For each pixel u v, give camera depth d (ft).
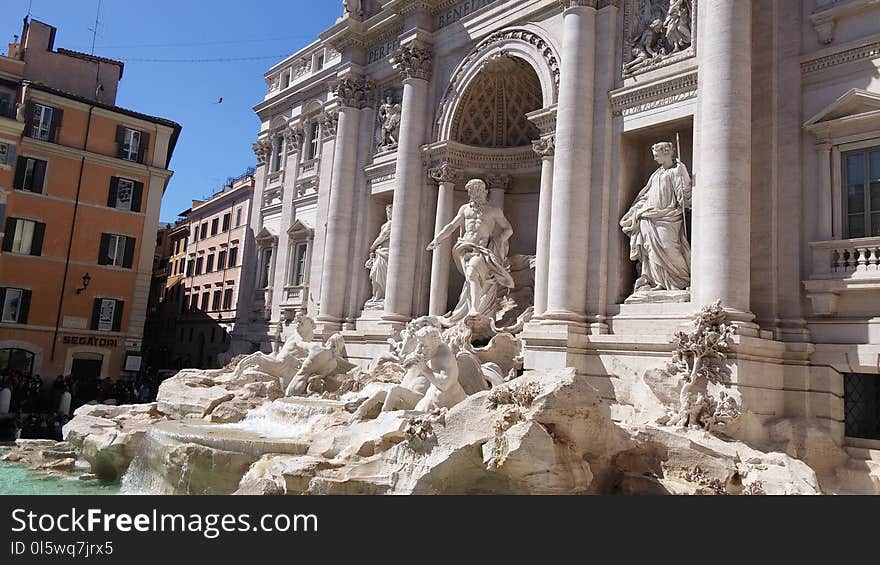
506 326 80.07
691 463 45.55
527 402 41.27
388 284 92.43
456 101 89.81
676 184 62.95
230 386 77.97
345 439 49.44
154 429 58.80
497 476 42.57
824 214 55.42
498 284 83.30
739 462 45.01
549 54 77.05
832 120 55.11
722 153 56.49
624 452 47.42
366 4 112.37
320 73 123.44
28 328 127.34
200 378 82.94
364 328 97.45
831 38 57.00
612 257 67.46
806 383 54.54
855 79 55.11
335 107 116.57
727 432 50.47
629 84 68.18
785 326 56.59
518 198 91.66
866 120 53.11
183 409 73.77
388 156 101.65
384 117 104.27
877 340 51.75
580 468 41.09
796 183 57.31
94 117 137.49
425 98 94.27
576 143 69.05
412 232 92.38
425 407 50.90
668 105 64.64
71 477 64.54
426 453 42.96
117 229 138.72
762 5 61.11
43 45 141.59
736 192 55.88
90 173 136.15
